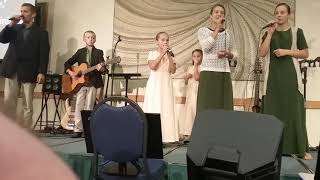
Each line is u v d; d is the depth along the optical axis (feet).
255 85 13.73
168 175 8.33
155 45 15.07
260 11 14.06
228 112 4.61
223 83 10.84
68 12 15.92
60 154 0.93
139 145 5.89
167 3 14.99
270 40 10.07
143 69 15.16
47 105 15.69
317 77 13.60
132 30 15.30
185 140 12.59
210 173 4.37
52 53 15.92
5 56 13.08
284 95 9.77
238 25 14.21
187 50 14.66
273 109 9.92
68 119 14.55
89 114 6.41
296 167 8.41
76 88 13.37
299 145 9.53
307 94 13.61
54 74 14.60
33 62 12.96
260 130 4.31
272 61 10.07
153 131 6.06
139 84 15.16
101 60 13.91
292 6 13.83
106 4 15.62
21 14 13.06
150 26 15.14
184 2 14.82
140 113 5.78
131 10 15.35
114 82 15.40
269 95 10.03
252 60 14.03
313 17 13.73
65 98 14.28
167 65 11.59
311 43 13.70
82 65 13.53
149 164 7.00
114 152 6.01
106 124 5.92
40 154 0.80
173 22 14.89
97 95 14.76
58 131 14.19
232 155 4.23
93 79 13.57
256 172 4.15
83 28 15.76
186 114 13.76
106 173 6.44
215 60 10.85
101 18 15.64
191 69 14.08
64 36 15.92
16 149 0.78
